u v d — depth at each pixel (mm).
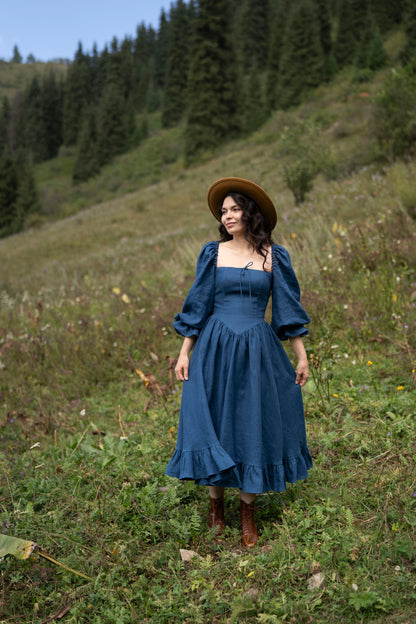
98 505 3004
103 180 62875
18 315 9047
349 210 9961
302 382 2775
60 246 26672
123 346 6117
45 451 3967
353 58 51344
